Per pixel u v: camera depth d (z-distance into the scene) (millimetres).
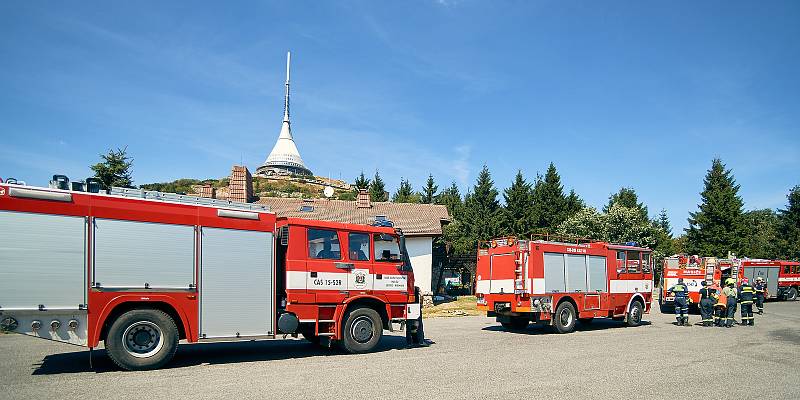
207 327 9078
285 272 10148
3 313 7492
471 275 32625
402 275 11625
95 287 8141
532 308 14836
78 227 8125
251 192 29453
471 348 11664
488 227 56812
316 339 11562
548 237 16203
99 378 7844
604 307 16562
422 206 32719
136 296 8445
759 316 21328
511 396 7035
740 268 25922
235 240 9562
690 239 49625
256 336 9586
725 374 8820
